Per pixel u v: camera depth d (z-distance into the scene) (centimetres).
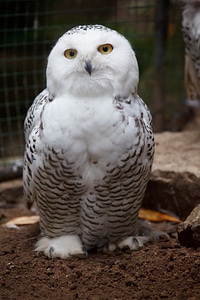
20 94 916
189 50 667
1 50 883
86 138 449
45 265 490
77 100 452
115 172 459
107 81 451
